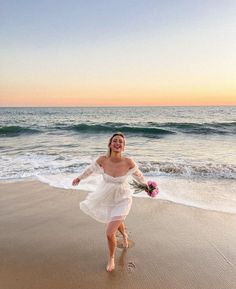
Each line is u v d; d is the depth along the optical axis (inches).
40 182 296.8
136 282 132.4
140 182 160.1
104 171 150.4
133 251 160.1
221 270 142.3
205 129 875.4
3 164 382.0
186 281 133.6
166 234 180.9
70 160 409.4
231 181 302.4
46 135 792.9
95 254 156.0
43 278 134.3
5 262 147.9
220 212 215.8
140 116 2046.0
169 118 1686.8
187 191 268.1
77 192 262.8
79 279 133.9
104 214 151.6
